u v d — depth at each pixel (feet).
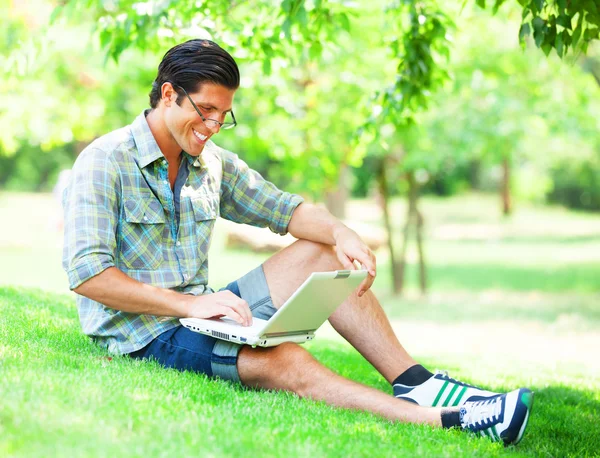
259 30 17.10
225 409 8.37
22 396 7.47
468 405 9.22
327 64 32.35
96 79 37.06
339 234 10.78
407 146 38.65
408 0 17.30
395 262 47.03
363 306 10.49
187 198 10.62
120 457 6.56
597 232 93.91
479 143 36.99
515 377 17.28
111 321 10.34
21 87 32.07
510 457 8.54
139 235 10.28
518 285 53.83
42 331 11.38
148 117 10.48
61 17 18.52
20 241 59.26
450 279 57.11
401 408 9.39
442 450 8.22
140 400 8.09
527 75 36.58
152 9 16.07
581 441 10.82
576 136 36.94
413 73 17.70
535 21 13.37
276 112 32.27
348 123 34.58
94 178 9.94
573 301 46.11
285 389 9.67
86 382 8.36
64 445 6.63
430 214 113.39
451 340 29.86
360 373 14.80
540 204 126.93
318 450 7.48
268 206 11.55
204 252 10.82
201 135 10.26
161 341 10.14
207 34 16.33
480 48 34.94
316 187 37.78
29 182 120.47
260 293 10.62
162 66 10.30
